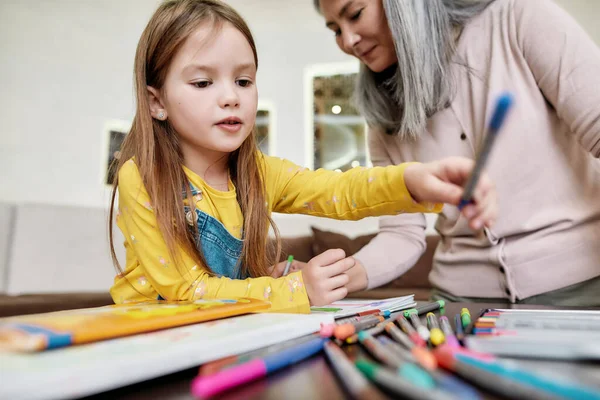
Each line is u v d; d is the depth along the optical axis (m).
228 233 0.72
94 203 3.02
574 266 0.86
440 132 0.99
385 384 0.22
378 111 1.06
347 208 0.68
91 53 3.12
